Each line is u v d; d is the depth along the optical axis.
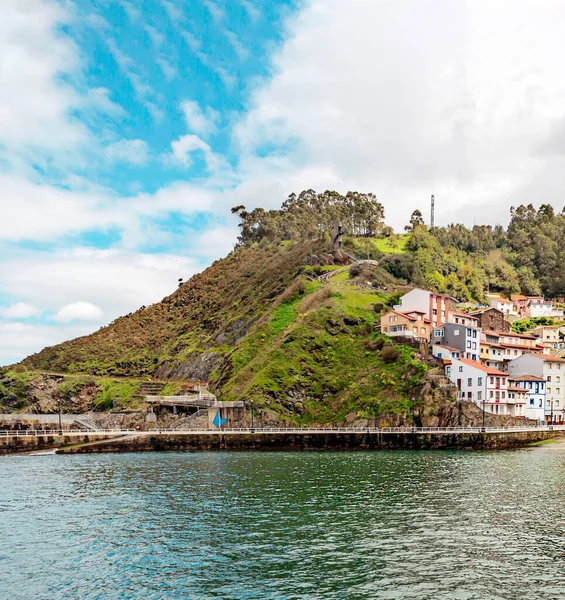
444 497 73.12
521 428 137.38
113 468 104.88
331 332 175.38
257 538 55.59
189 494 77.44
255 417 147.50
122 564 49.09
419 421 138.00
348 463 106.69
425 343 162.62
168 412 174.00
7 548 53.84
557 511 65.31
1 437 134.88
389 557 49.78
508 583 44.19
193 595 42.62
